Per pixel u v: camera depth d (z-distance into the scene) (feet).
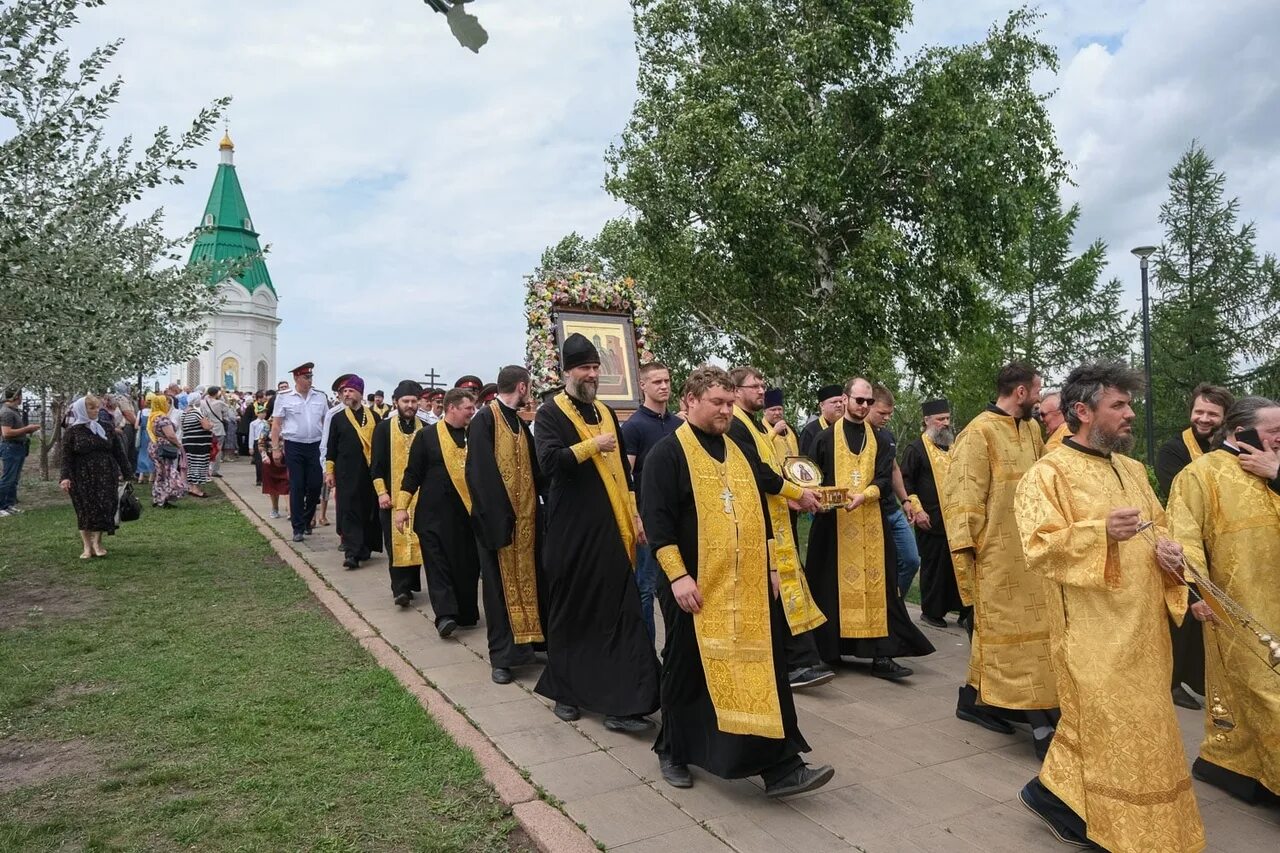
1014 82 55.57
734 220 50.24
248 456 77.51
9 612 22.89
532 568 18.90
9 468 41.27
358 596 25.85
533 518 19.01
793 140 50.98
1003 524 14.69
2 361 21.11
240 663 18.66
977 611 14.98
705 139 51.67
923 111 52.29
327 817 12.01
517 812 12.17
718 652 12.42
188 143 22.88
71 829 11.64
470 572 22.31
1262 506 12.64
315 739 14.61
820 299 55.01
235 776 13.21
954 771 13.96
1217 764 13.32
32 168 21.36
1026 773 13.88
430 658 19.86
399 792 12.75
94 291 22.27
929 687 18.52
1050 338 104.01
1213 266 97.40
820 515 19.74
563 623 15.99
